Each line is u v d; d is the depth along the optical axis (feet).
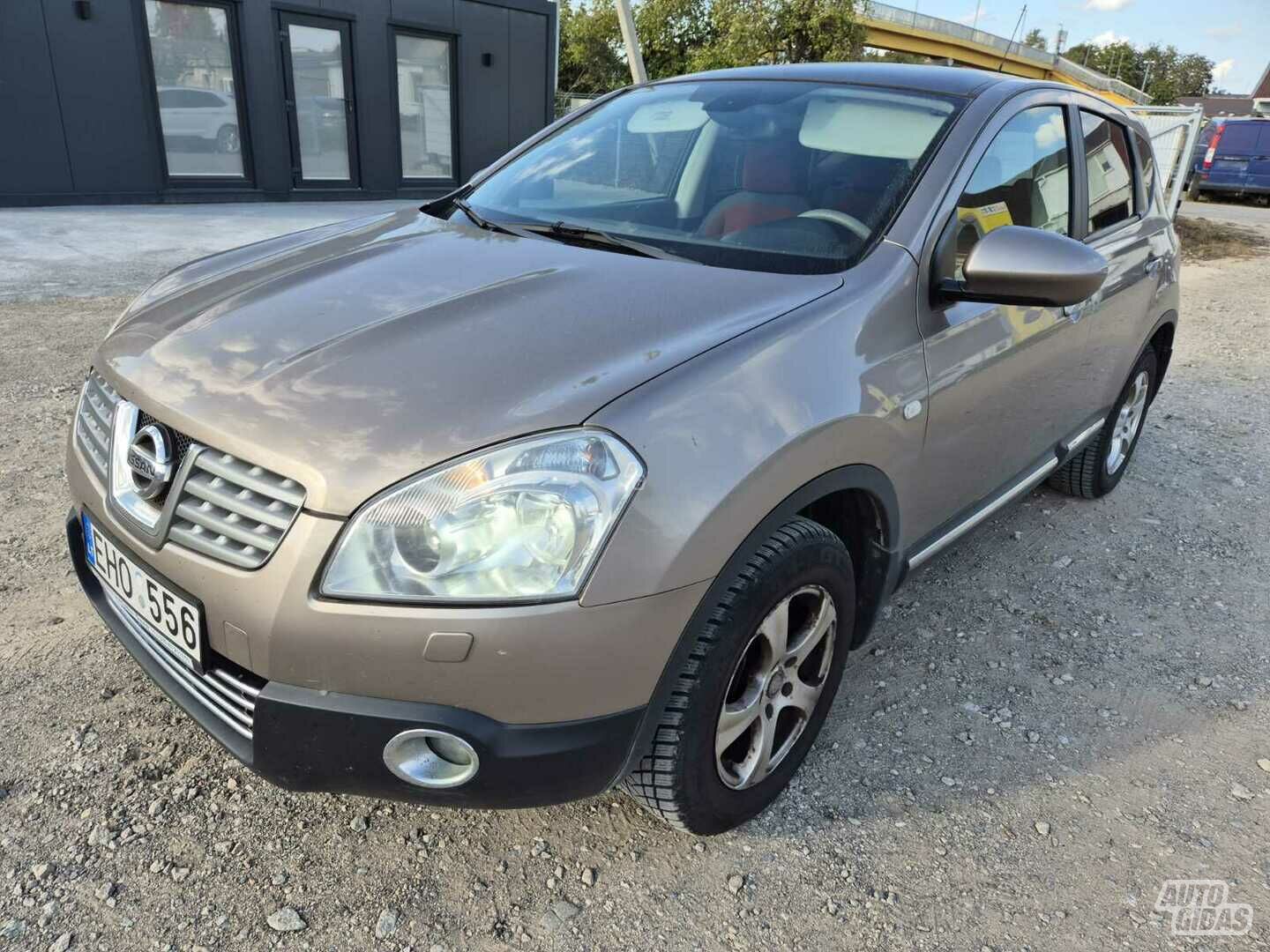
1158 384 14.03
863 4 67.92
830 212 7.77
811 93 9.20
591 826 6.89
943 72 9.36
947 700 8.66
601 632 5.16
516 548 5.01
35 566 9.75
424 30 40.86
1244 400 18.75
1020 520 12.66
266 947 5.76
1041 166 9.39
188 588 5.52
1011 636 9.80
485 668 5.05
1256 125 66.85
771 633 6.32
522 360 5.73
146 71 33.99
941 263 7.54
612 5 99.40
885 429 6.77
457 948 5.85
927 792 7.47
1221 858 6.97
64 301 20.75
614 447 5.20
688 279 6.98
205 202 36.76
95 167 33.86
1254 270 35.78
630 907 6.23
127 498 6.08
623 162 9.29
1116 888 6.64
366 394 5.49
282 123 37.81
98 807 6.71
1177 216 47.70
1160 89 298.97
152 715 7.66
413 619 4.98
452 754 5.37
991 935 6.19
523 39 44.75
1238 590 11.07
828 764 7.72
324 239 8.74
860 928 6.19
